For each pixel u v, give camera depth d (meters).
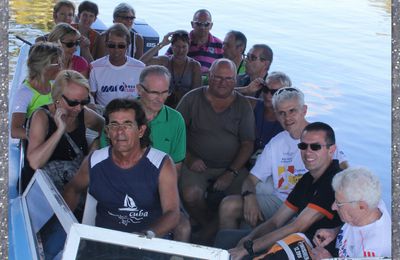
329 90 9.05
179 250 2.35
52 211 3.07
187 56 6.88
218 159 4.73
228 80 4.52
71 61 5.70
